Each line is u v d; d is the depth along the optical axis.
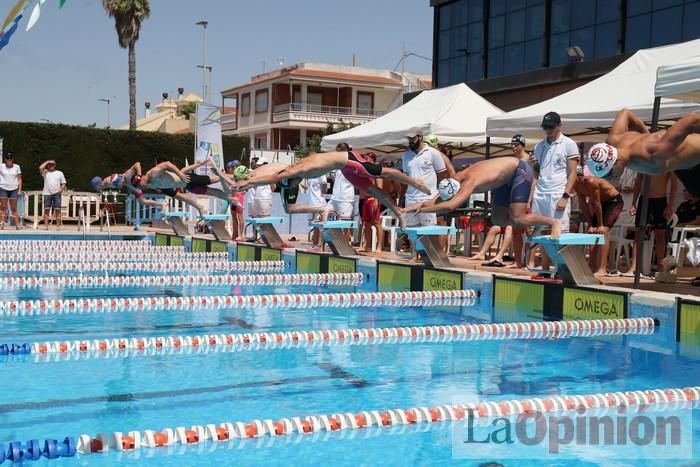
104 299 8.59
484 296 8.99
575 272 7.95
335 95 53.53
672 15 17.66
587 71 18.98
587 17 19.92
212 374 5.27
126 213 21.23
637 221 8.88
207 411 4.34
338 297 8.99
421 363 5.69
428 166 10.09
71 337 6.60
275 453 3.65
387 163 15.44
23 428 4.00
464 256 12.62
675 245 9.28
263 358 5.85
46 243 16.11
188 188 12.80
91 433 3.93
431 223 10.27
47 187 17.77
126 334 6.79
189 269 12.64
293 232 20.69
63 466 3.44
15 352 5.95
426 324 7.47
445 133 12.45
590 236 7.94
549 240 7.93
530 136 11.66
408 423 4.14
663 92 7.54
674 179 9.24
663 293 7.22
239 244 14.28
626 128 7.12
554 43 20.97
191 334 6.82
